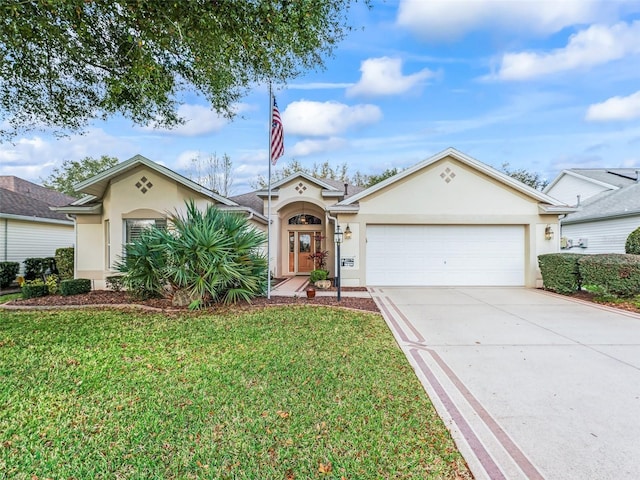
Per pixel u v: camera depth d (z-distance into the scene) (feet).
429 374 15.12
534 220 42.11
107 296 35.04
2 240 51.19
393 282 42.80
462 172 42.24
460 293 37.14
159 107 31.35
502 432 10.64
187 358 16.96
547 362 16.56
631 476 8.70
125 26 21.21
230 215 33.99
